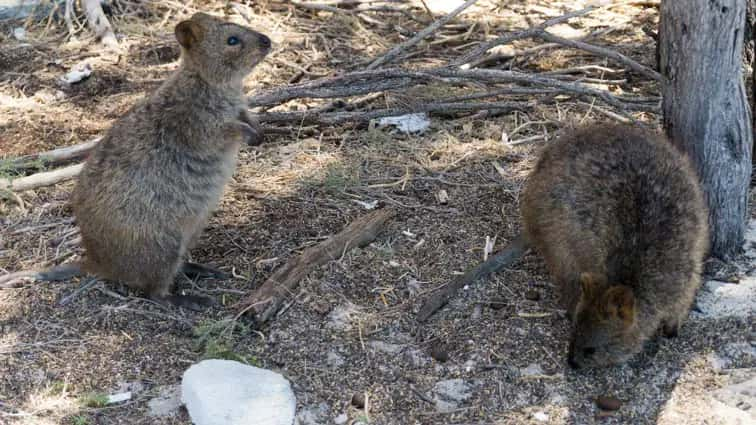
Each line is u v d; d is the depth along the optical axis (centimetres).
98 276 235
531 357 222
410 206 251
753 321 226
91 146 264
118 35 308
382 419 214
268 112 272
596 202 225
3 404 215
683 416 213
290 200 254
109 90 288
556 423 213
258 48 237
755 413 212
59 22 313
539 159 238
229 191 256
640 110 271
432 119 278
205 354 222
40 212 253
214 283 238
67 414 214
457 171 261
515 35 278
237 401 211
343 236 241
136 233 230
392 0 326
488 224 247
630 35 307
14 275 234
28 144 270
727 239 238
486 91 281
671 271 219
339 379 220
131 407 215
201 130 234
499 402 216
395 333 227
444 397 217
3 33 309
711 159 234
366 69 281
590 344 217
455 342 225
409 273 237
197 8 320
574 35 308
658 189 223
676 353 223
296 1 320
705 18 229
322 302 231
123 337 226
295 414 214
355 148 269
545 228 232
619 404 215
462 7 288
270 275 237
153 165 231
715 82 231
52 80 291
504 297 232
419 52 300
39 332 226
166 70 295
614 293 214
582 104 278
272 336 226
